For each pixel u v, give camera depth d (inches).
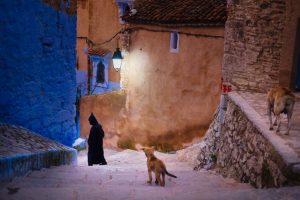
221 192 177.6
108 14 815.7
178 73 550.0
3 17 288.5
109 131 633.6
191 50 530.9
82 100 643.5
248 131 286.7
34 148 274.2
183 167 424.2
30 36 319.0
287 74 386.6
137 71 594.9
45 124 352.8
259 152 243.8
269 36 388.5
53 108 363.6
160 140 581.9
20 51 309.3
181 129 559.8
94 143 402.6
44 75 344.2
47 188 191.0
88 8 843.4
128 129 613.0
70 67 385.4
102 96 634.2
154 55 571.8
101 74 852.6
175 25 537.0
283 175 186.9
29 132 315.6
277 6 380.2
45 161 280.7
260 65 398.0
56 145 329.7
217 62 508.7
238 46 412.8
